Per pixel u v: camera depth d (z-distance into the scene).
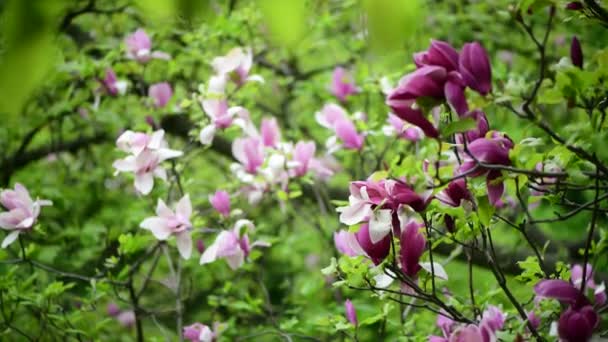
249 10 4.75
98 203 5.86
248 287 5.44
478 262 4.76
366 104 4.65
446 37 5.72
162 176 3.46
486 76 1.95
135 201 5.39
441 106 2.18
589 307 2.08
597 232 5.32
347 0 5.45
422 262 2.53
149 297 5.70
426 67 1.93
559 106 3.72
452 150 2.34
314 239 5.71
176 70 4.89
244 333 4.87
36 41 0.88
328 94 5.14
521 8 1.98
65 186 5.84
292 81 5.88
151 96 4.48
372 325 4.23
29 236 4.86
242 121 3.69
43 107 5.31
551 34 5.63
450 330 2.50
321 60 6.82
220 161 6.70
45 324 3.94
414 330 3.59
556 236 5.77
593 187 2.18
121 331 5.57
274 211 5.85
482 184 2.38
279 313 4.90
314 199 5.61
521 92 2.02
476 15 5.65
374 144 4.34
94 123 5.75
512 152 2.08
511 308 3.59
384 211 2.23
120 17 5.73
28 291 3.98
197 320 5.36
